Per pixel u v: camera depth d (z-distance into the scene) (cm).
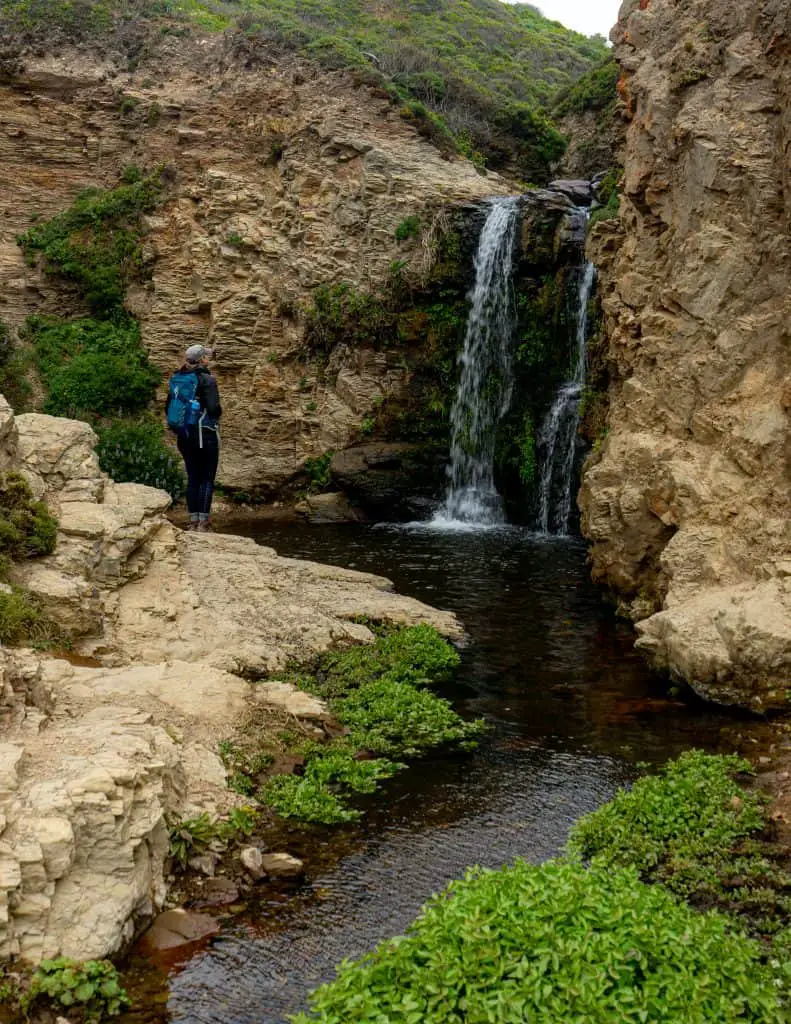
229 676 873
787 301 1033
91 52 2633
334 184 2316
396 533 1898
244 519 2078
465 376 2225
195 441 1488
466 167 2461
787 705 849
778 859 614
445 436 2219
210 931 545
